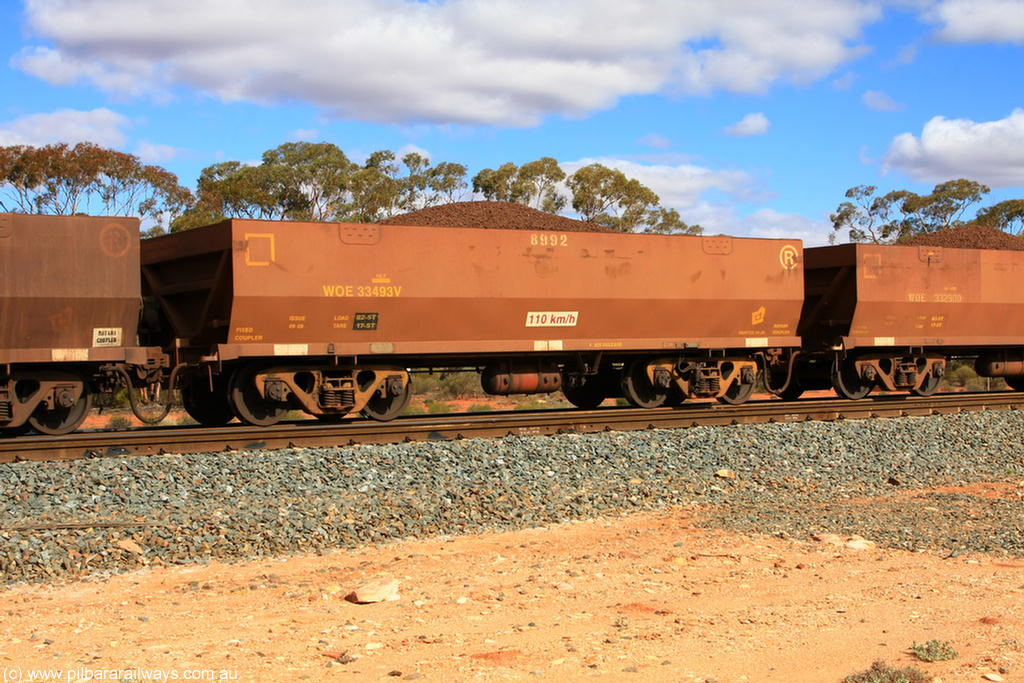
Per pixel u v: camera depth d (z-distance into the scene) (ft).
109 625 23.75
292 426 50.06
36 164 128.77
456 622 23.94
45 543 29.14
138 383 51.34
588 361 60.70
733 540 33.24
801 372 74.43
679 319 61.36
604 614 24.66
